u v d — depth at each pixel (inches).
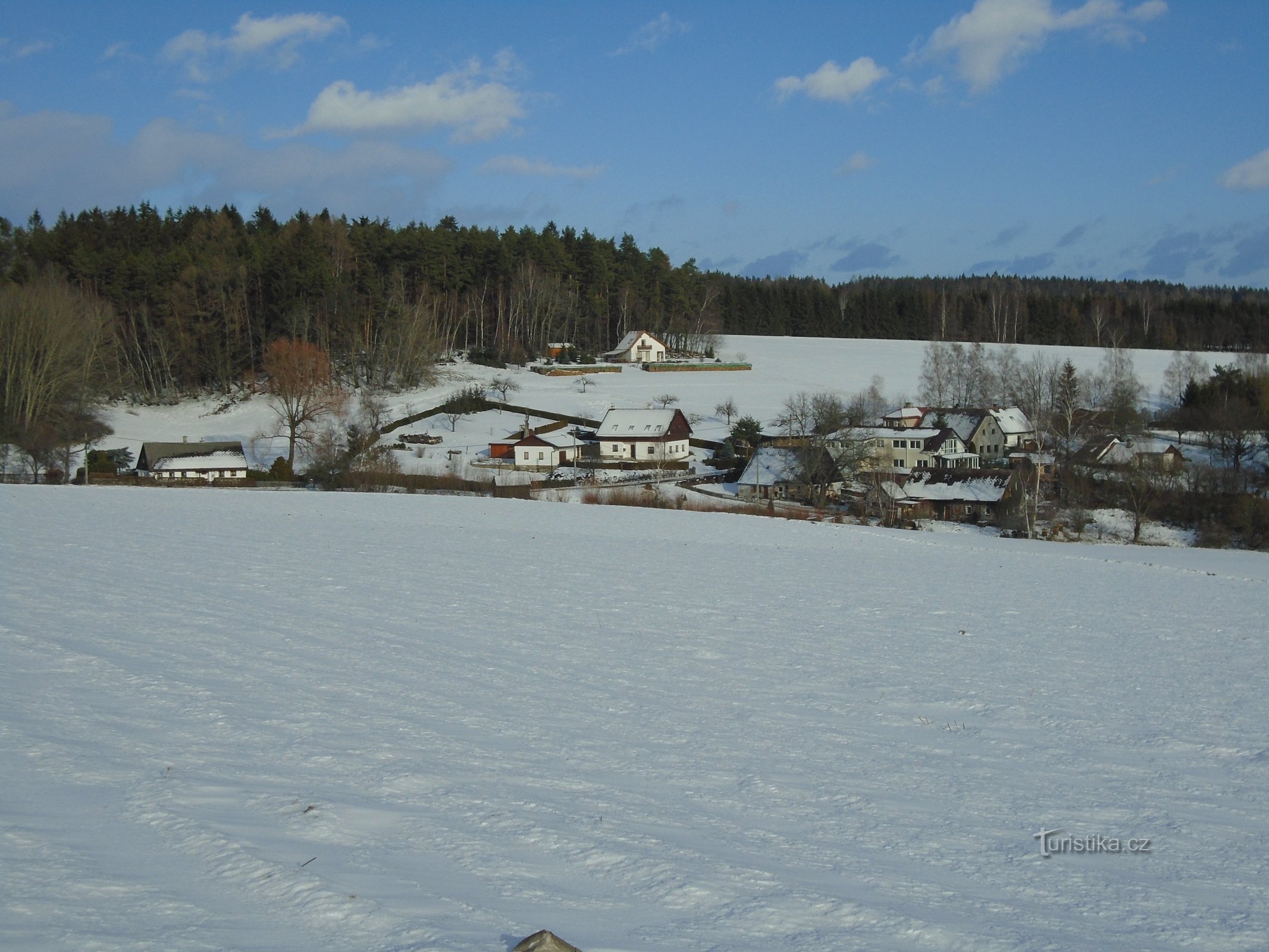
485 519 1824.6
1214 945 289.0
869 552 1659.7
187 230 5408.5
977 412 3836.1
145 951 212.8
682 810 381.4
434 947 225.6
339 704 490.6
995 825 398.9
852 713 581.6
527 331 5300.2
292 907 245.3
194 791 333.7
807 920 276.8
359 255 4960.6
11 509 1493.6
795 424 3449.8
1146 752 532.4
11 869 250.2
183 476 2891.2
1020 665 763.4
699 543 1622.8
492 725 484.4
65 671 492.7
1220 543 2423.7
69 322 3056.1
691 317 6225.4
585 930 252.1
